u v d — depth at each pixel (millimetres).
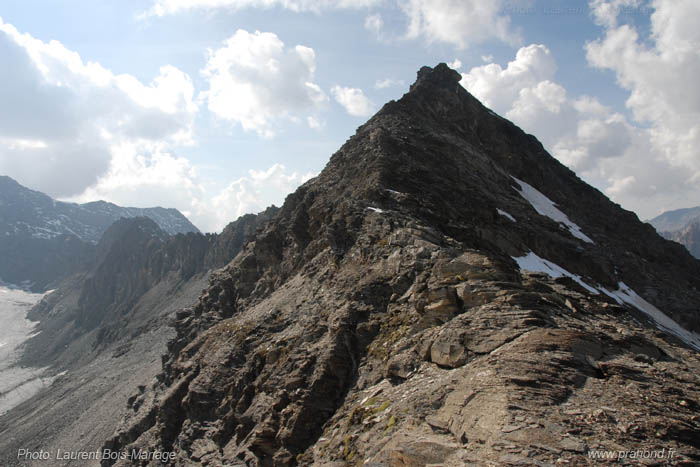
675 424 15016
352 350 29688
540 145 98750
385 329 29203
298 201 67375
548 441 14414
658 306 58531
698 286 78000
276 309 43906
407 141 61562
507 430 15164
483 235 48531
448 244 35219
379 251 36531
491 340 21719
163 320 177625
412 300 29750
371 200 45469
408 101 78750
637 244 81938
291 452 26391
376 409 22734
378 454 17750
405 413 20094
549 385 17406
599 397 16703
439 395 19547
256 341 41594
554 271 48906
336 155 66500
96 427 83062
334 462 21000
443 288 26953
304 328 35125
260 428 29000
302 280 45562
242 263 72375
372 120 72500
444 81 91500
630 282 61125
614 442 14281
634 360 20094
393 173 50156
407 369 24203
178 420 46125
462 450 15578
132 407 72750
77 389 122500
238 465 30438
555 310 25188
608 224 85375
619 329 24516
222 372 42219
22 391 165250
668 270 78875
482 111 91625
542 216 62156
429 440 16812
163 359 77562
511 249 49406
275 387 31891
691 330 56094
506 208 59156
